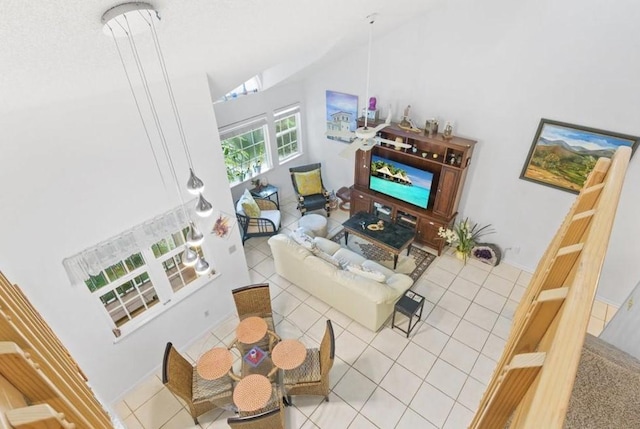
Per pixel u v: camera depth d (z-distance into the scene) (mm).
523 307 1630
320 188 7371
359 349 4570
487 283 5504
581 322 646
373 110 6023
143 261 4004
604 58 3908
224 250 4707
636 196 4230
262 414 3053
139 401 4133
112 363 3955
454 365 4359
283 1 2271
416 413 3885
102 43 1875
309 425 3816
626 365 991
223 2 1928
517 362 680
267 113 6719
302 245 5199
